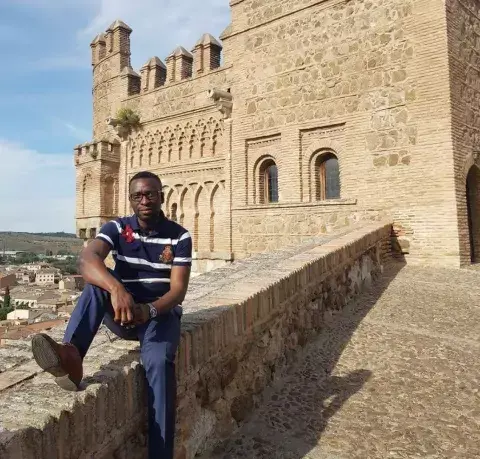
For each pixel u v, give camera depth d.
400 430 4.05
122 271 2.92
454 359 5.60
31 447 1.89
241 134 15.98
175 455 3.14
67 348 2.28
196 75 18.02
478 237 13.52
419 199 11.91
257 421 4.23
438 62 11.73
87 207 20.97
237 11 16.27
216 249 17.36
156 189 2.92
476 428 4.09
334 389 4.86
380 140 12.69
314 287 6.43
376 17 12.95
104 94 22.23
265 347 4.78
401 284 9.62
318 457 3.65
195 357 3.39
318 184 14.41
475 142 12.64
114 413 2.49
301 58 14.50
